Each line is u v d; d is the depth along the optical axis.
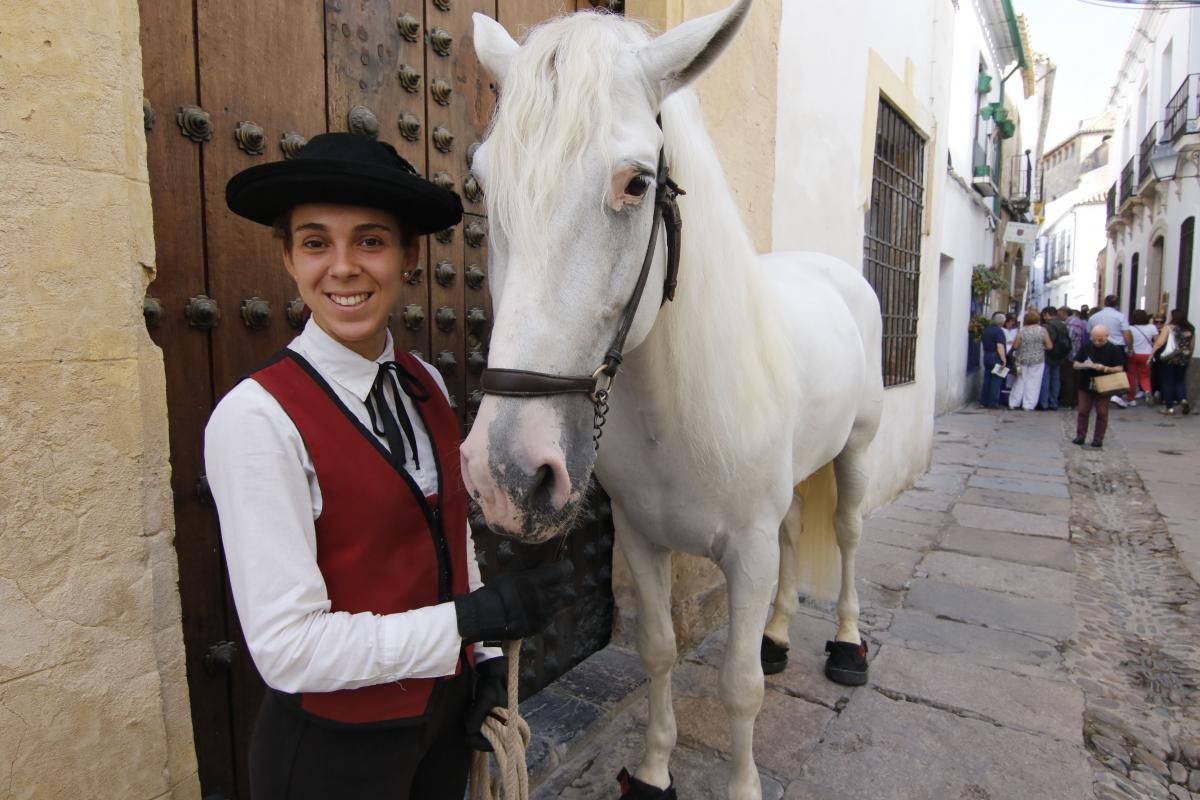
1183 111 11.45
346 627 0.77
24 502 0.86
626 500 1.50
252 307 1.32
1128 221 16.70
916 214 4.82
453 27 1.75
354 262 0.84
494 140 0.89
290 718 0.86
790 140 2.97
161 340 1.20
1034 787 1.79
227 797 1.36
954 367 9.95
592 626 2.40
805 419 1.78
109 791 0.97
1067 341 10.07
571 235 0.86
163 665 1.03
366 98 1.54
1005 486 5.15
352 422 0.84
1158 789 1.79
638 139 0.91
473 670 1.06
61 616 0.90
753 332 1.39
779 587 2.46
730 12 0.99
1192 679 2.35
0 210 0.82
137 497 0.97
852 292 2.42
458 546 1.00
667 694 1.71
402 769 0.90
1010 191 15.46
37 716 0.89
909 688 2.28
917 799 1.75
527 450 0.83
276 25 1.35
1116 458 6.33
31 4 0.83
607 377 0.96
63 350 0.88
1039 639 2.64
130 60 0.95
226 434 0.76
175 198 1.21
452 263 1.81
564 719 2.00
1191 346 9.27
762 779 1.83
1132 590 3.16
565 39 0.93
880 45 3.86
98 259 0.91
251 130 1.30
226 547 0.77
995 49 10.82
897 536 3.88
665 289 1.11
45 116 0.85
